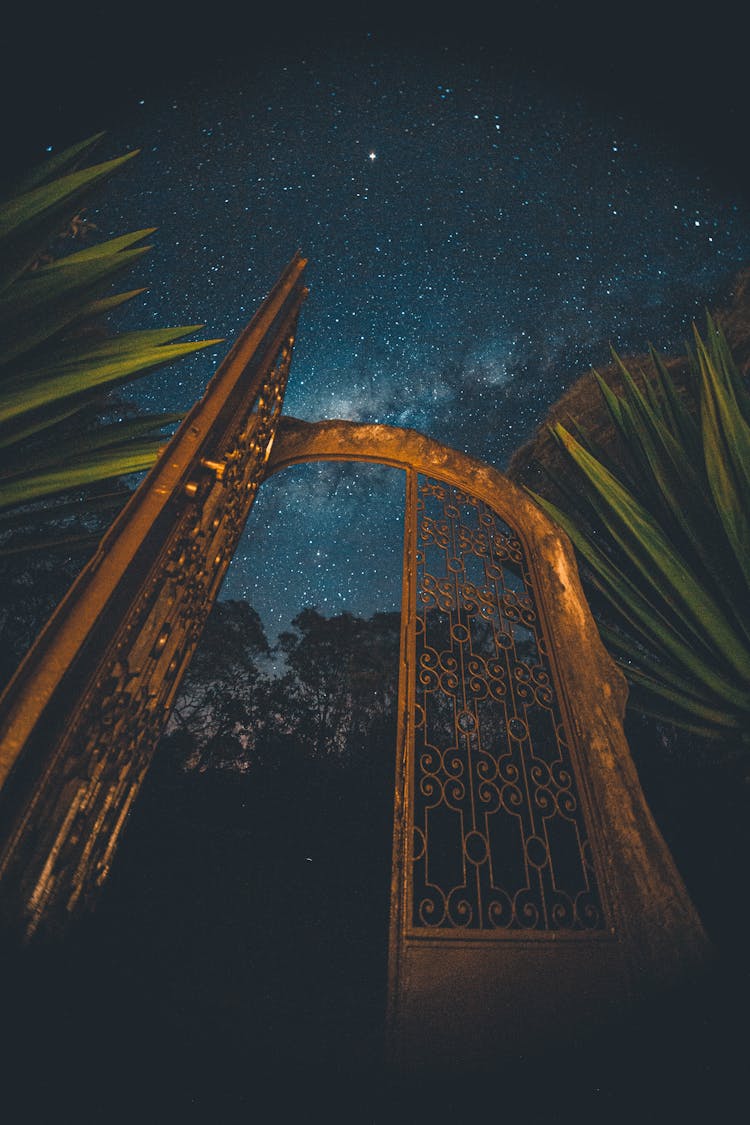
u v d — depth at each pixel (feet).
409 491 10.30
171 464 4.61
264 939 8.84
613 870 7.41
